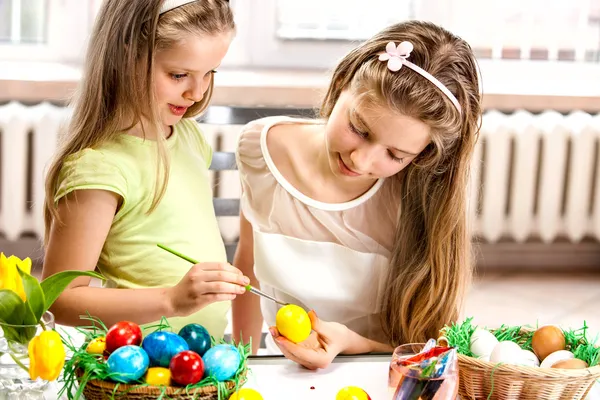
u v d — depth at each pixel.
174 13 1.27
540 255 4.02
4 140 3.39
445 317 1.49
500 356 1.12
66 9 3.50
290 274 1.57
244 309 1.74
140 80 1.30
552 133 3.70
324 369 1.25
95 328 1.20
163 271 1.40
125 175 1.33
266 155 1.60
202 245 1.45
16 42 3.53
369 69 1.33
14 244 3.65
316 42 3.66
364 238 1.57
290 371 1.24
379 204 1.58
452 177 1.44
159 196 1.35
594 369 1.08
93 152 1.32
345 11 3.63
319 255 1.58
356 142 1.35
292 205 1.59
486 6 3.67
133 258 1.39
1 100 3.39
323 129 1.61
